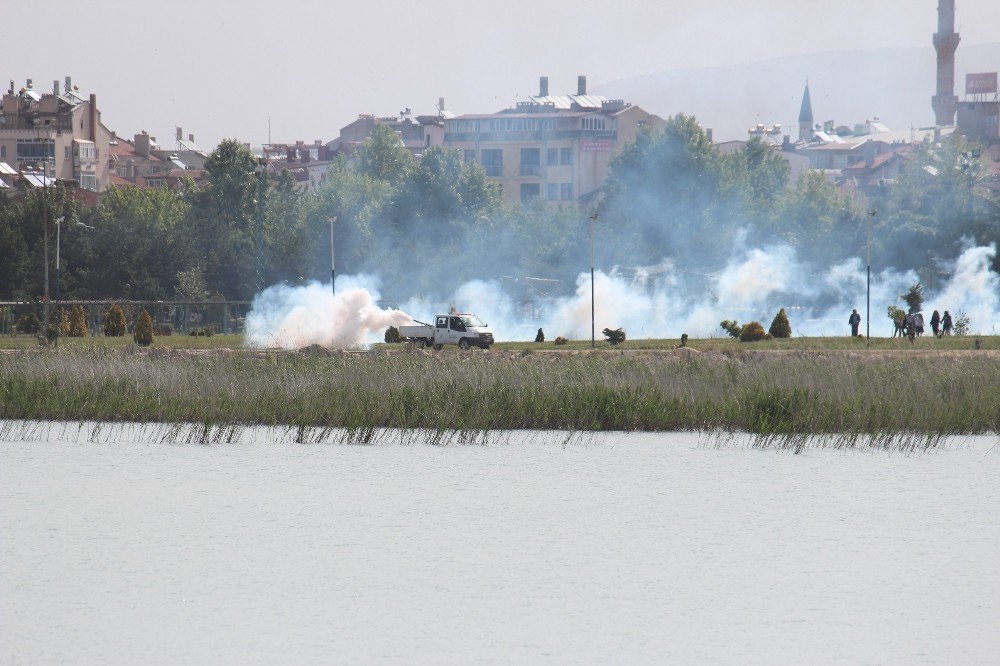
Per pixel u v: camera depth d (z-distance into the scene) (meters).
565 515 97.31
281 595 75.44
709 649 65.50
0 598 74.50
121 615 71.38
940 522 94.56
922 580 78.44
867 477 112.50
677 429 137.75
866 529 92.31
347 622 70.25
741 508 99.69
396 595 75.44
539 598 74.94
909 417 134.25
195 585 77.44
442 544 88.12
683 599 74.50
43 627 69.12
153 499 102.81
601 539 89.38
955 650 65.25
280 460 121.06
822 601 74.12
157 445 128.50
